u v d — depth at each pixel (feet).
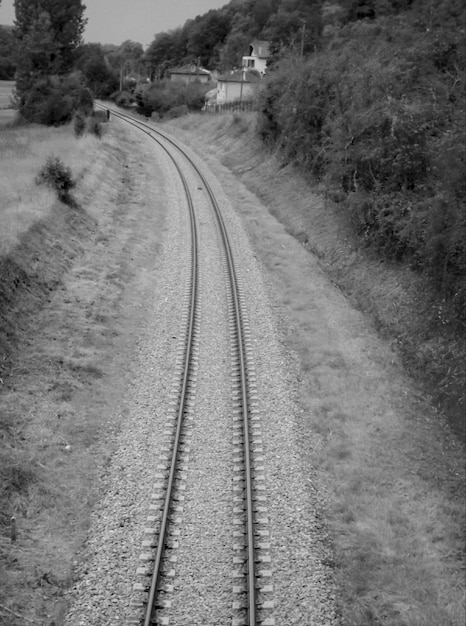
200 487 42.70
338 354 63.21
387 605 35.17
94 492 42.42
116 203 109.19
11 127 189.57
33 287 66.49
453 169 63.10
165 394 53.67
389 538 39.86
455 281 62.23
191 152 172.14
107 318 66.74
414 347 63.72
